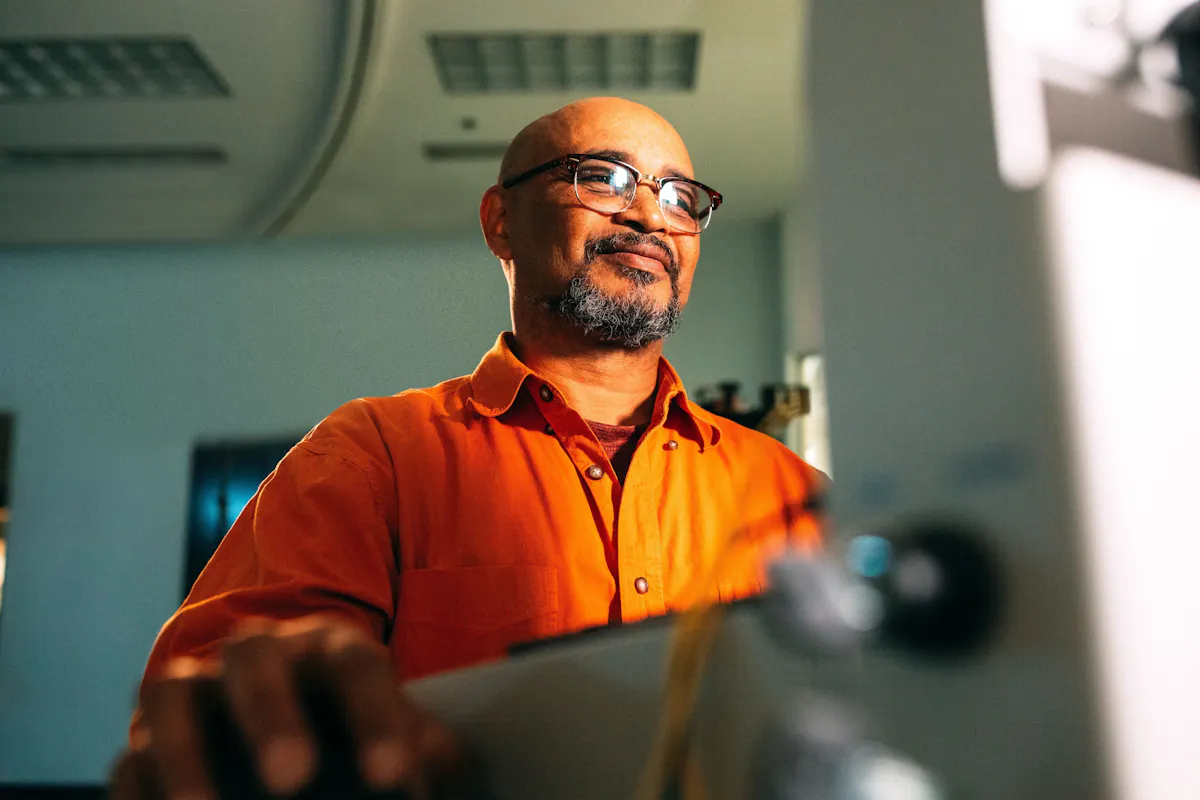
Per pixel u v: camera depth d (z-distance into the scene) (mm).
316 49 3578
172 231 5484
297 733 238
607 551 900
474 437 938
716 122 4242
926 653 206
